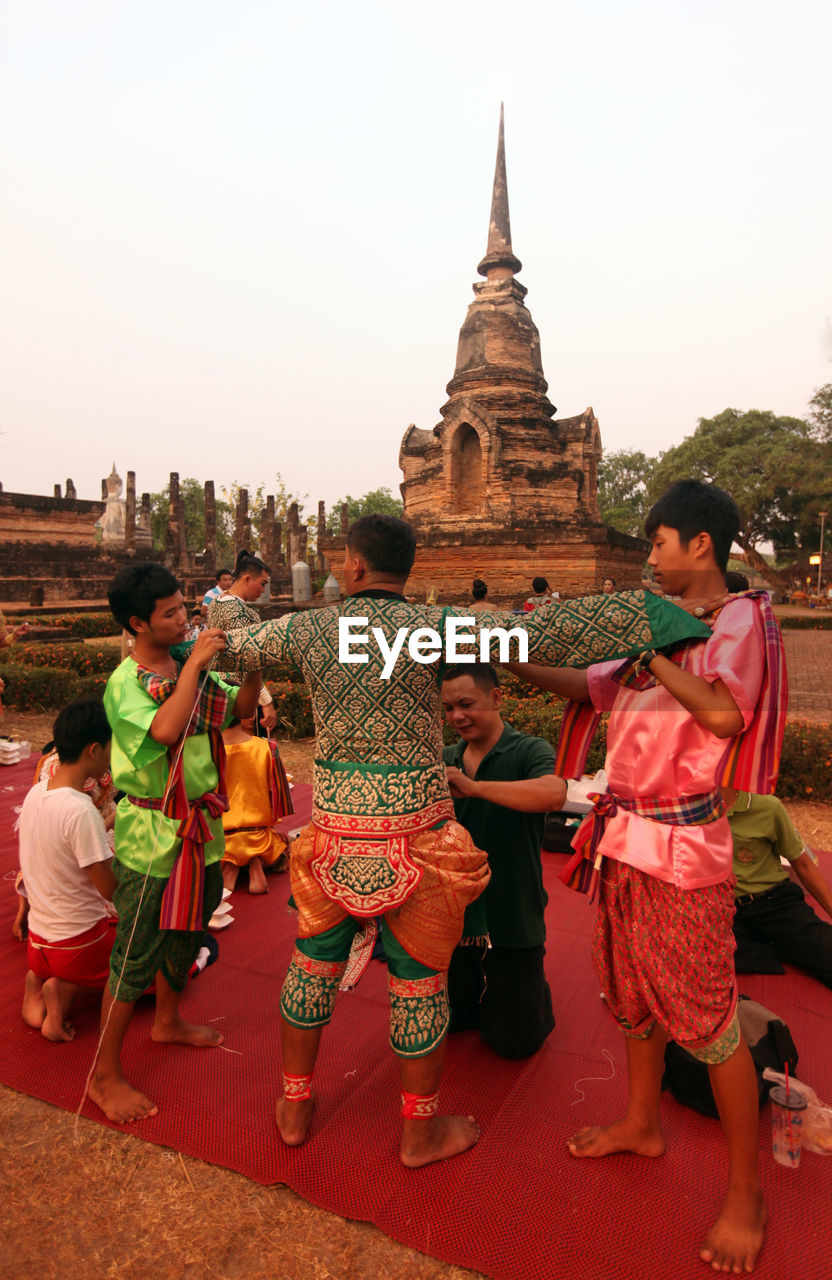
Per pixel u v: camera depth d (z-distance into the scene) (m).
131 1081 2.89
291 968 2.52
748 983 3.58
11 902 4.45
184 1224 2.27
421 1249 2.17
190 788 2.79
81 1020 3.34
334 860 2.25
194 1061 3.03
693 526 2.20
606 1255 2.15
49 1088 2.86
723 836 2.22
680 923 2.17
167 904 2.72
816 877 3.66
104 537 33.94
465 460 21.03
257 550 39.94
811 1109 2.63
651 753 2.21
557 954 3.94
